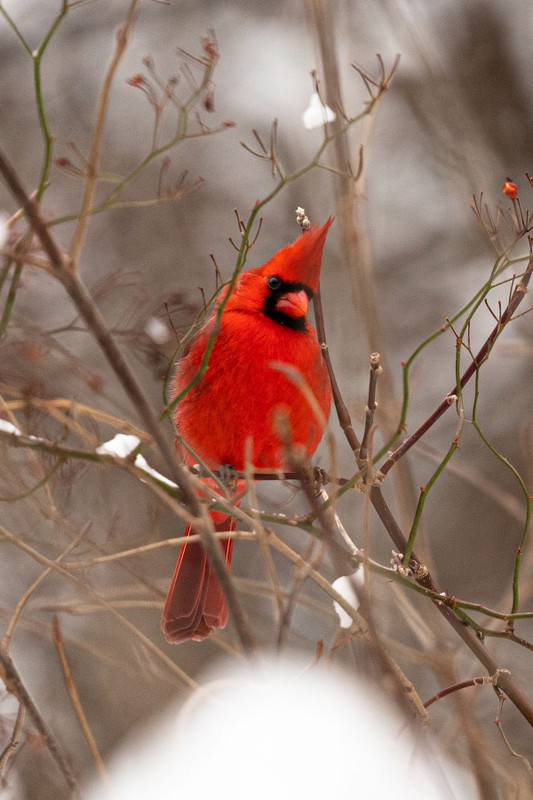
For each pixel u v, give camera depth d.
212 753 4.96
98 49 14.49
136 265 13.48
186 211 13.94
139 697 9.33
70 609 5.66
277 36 14.31
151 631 10.10
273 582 4.45
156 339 5.88
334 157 7.58
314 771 4.80
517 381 13.22
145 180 13.98
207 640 10.45
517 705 5.12
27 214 4.04
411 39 11.00
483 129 13.72
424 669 9.58
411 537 5.23
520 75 14.20
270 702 4.41
